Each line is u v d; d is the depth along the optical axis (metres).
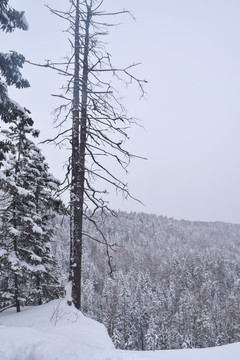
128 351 5.21
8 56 8.87
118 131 8.53
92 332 6.23
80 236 8.43
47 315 7.34
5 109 9.63
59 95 8.42
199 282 118.38
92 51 8.77
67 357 3.78
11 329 4.80
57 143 8.66
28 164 13.08
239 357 4.73
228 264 156.88
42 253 13.11
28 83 9.44
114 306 69.75
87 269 112.44
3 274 10.89
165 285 114.44
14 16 8.66
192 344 54.19
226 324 66.00
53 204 9.94
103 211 8.41
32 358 3.91
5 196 11.31
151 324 60.25
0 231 11.60
